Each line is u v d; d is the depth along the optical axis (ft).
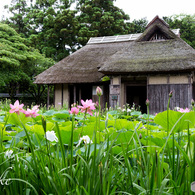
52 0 88.43
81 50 54.29
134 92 52.80
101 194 3.07
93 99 46.29
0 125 5.76
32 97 74.23
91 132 5.65
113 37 55.42
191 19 84.64
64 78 45.88
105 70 36.76
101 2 83.20
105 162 3.44
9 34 59.26
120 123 6.71
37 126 5.22
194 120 4.38
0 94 80.94
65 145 5.02
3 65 50.90
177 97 35.29
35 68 61.31
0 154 3.88
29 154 4.71
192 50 36.70
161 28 40.88
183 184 3.26
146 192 3.15
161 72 35.65
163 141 4.91
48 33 80.28
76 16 82.48
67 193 3.27
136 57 37.99
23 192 3.60
